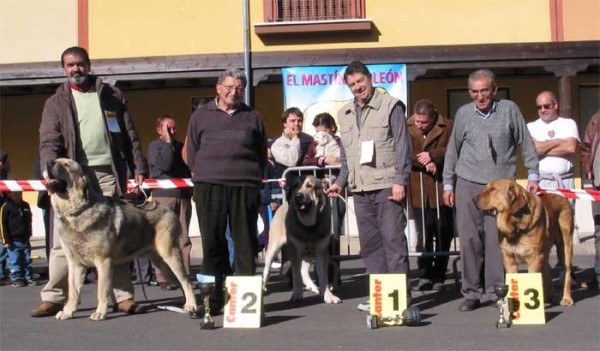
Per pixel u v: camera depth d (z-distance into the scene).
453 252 7.17
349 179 6.17
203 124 6.12
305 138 8.30
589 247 10.96
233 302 5.72
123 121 6.47
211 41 13.58
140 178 6.49
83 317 6.16
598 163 7.32
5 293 7.89
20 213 8.57
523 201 5.77
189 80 14.84
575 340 5.03
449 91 14.57
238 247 6.08
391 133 5.98
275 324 5.77
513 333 5.27
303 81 12.94
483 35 13.30
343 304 6.68
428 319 5.85
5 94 15.44
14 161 15.45
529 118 14.41
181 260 6.34
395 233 5.95
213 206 6.02
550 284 6.41
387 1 13.39
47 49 13.81
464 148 6.18
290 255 6.85
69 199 5.77
